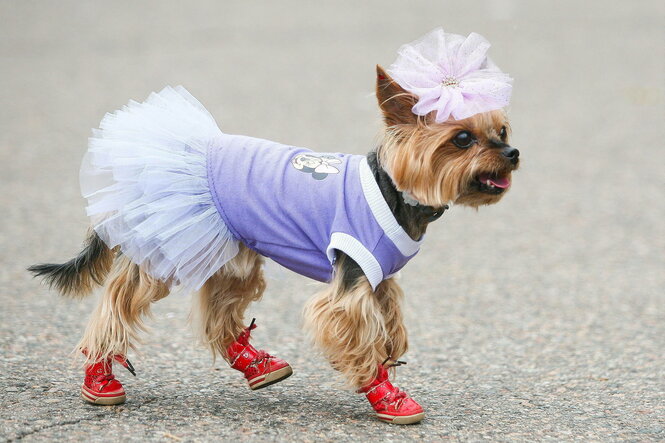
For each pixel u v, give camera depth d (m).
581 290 13.24
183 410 7.95
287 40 36.69
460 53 7.71
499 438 7.54
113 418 7.64
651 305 12.48
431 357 10.27
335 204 7.66
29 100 26.36
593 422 8.03
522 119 25.05
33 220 16.30
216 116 24.30
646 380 9.37
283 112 25.11
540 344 10.81
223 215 7.86
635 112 25.81
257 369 8.49
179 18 42.25
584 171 20.56
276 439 7.25
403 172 7.49
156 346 10.21
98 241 8.33
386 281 8.23
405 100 7.58
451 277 13.94
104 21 41.06
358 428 7.64
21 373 8.83
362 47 34.78
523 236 16.34
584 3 45.84
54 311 11.39
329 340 7.72
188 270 7.90
